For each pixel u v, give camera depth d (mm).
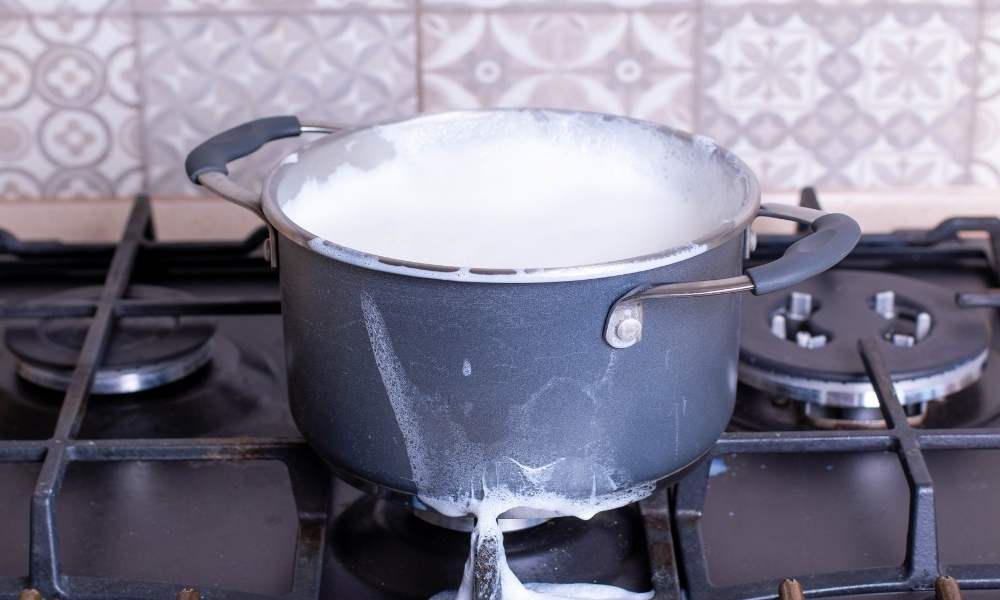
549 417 519
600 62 947
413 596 592
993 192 984
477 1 926
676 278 510
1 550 627
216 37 932
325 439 563
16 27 920
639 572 607
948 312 802
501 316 497
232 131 668
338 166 681
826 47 943
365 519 653
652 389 529
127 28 925
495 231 712
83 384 687
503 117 721
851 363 735
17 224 976
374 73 947
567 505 543
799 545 629
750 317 802
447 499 543
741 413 750
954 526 638
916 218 991
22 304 782
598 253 685
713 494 674
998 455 700
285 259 555
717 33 938
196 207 979
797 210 579
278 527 649
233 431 739
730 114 964
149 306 786
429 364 512
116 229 983
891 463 700
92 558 621
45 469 594
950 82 954
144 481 690
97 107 947
